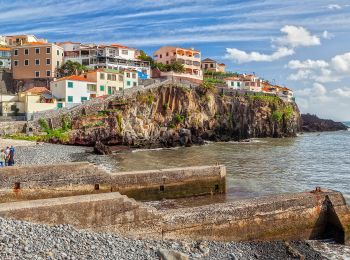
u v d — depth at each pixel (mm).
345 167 60031
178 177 32750
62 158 56375
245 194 35969
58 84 97188
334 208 25594
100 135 83875
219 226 22984
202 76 147000
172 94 103812
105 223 20562
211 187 34188
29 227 17984
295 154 78188
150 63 132500
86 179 29719
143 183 31484
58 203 19844
